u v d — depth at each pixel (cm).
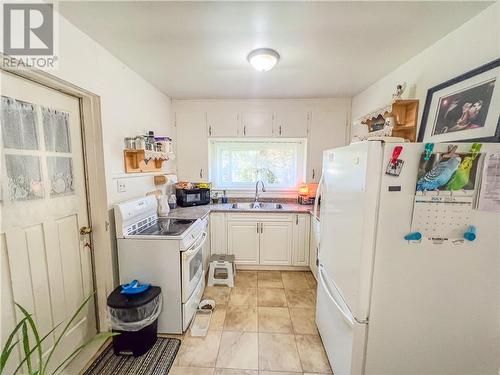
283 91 269
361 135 225
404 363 115
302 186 315
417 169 101
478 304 110
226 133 307
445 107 144
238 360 158
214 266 256
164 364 153
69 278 152
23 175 121
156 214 223
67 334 150
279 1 117
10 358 116
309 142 304
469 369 115
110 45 162
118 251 176
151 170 237
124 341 157
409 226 105
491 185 101
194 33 147
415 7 120
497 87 113
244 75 220
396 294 110
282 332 184
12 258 117
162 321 180
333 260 144
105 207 169
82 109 160
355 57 180
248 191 335
